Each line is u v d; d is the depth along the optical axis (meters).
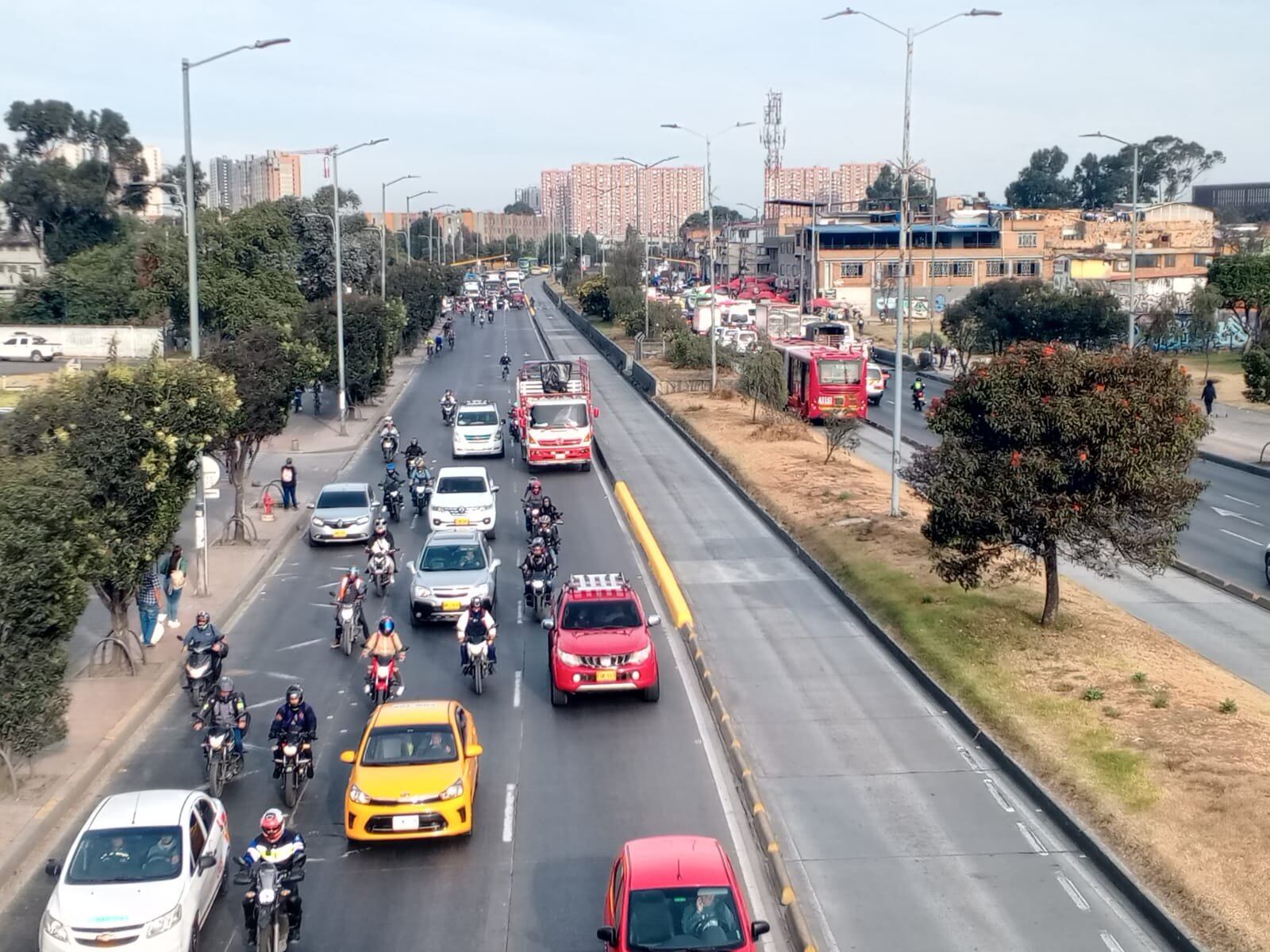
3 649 16.02
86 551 18.28
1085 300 78.81
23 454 19.80
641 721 20.02
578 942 13.29
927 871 14.70
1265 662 22.58
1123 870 14.30
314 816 16.73
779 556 31.09
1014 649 22.23
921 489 24.23
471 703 21.06
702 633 24.66
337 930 13.59
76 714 20.42
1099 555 24.53
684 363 72.81
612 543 33.12
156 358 23.64
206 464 27.39
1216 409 58.22
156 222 111.88
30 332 77.62
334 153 52.94
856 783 17.33
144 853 13.26
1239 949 12.45
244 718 17.89
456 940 13.34
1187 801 15.82
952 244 118.94
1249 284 78.75
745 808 16.61
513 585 29.28
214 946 13.38
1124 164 194.38
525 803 16.89
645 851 12.53
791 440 49.09
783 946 13.06
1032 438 21.45
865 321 116.75
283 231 66.44
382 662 20.72
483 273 190.88
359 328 57.00
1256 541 32.88
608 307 112.12
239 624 26.14
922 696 20.89
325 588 29.25
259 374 32.56
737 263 168.12
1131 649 22.39
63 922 12.49
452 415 57.59
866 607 25.77
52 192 101.12
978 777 17.52
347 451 49.69
